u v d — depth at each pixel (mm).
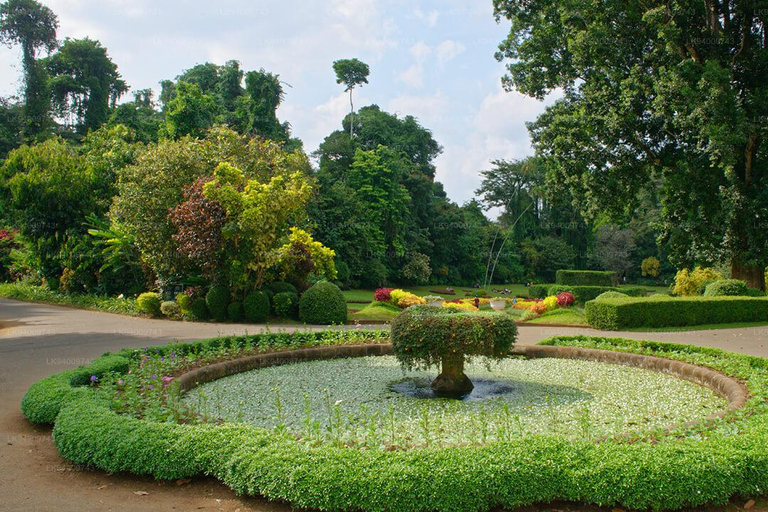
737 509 3225
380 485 3053
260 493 3250
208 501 3285
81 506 3164
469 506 3055
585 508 3205
